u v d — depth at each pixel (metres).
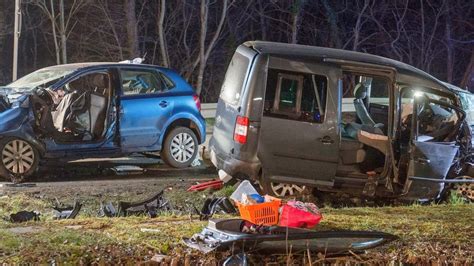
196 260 9.12
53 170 17.64
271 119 13.24
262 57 13.31
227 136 13.66
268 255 9.30
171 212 12.39
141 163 19.05
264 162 13.27
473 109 19.28
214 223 9.59
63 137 16.17
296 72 13.34
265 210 9.72
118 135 16.80
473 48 42.94
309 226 9.95
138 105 17.12
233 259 8.94
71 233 10.00
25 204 13.14
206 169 18.42
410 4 42.47
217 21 38.94
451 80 42.41
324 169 13.46
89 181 16.27
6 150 15.70
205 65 37.66
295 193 13.78
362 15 40.22
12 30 34.81
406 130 13.89
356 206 14.23
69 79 16.42
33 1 33.53
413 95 13.73
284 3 39.69
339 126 13.43
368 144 13.68
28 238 9.72
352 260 9.44
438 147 13.74
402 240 10.37
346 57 13.61
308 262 9.29
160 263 8.99
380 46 41.78
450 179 14.45
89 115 16.48
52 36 36.44
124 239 9.80
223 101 14.20
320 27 40.69
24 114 15.79
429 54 42.59
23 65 36.22
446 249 10.17
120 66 17.12
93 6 35.31
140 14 36.75
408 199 14.02
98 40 35.53
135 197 14.34
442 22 42.94
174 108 17.80
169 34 38.38
